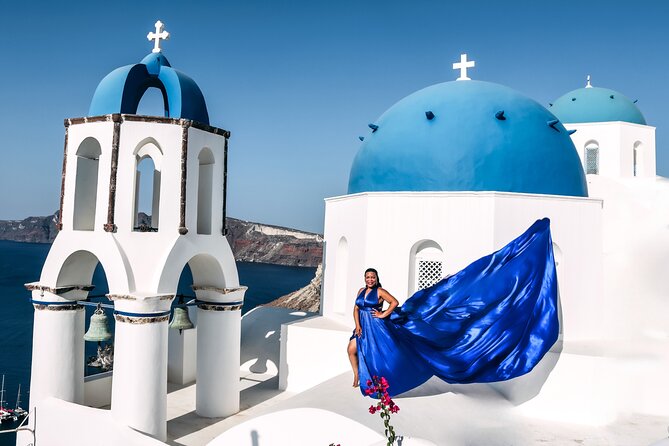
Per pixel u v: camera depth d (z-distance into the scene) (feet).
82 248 36.42
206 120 39.93
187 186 37.11
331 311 48.93
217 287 40.50
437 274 41.98
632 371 34.35
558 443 30.19
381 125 48.60
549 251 35.37
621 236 51.16
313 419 28.68
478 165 41.86
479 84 47.70
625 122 73.00
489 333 33.88
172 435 37.19
